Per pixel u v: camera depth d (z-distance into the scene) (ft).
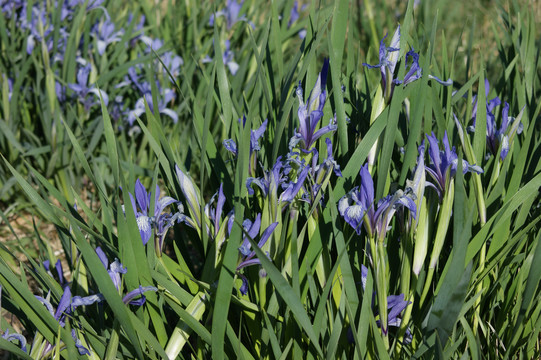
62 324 2.86
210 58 5.52
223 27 5.39
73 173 4.99
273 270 2.71
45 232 4.68
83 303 2.82
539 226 3.31
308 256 2.95
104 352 2.90
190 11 6.15
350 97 3.40
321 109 2.99
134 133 5.30
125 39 5.07
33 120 5.28
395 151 3.39
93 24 5.73
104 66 5.10
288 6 4.94
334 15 3.29
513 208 2.95
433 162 2.90
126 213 2.82
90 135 5.00
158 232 2.95
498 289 3.24
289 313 2.94
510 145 3.19
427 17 5.54
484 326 3.21
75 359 2.80
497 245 3.09
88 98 4.91
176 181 3.20
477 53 6.82
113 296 2.75
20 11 5.91
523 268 3.11
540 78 4.23
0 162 4.91
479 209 3.03
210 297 2.90
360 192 2.80
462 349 3.16
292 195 2.88
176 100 5.40
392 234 3.09
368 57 3.56
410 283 2.98
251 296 3.03
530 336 3.11
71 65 4.92
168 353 2.91
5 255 3.18
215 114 5.08
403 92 3.04
